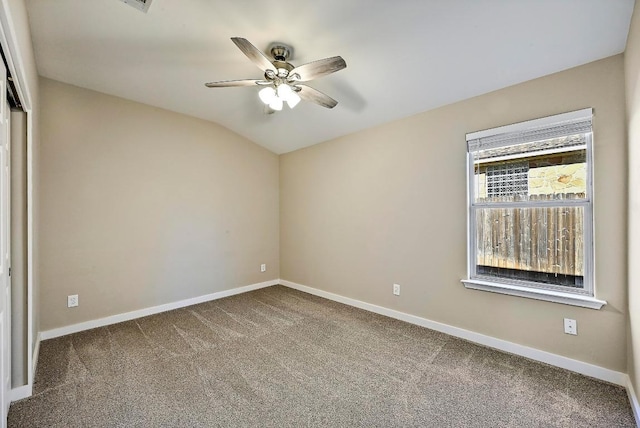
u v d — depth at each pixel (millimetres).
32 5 1922
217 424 1719
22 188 1999
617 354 2031
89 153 3086
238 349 2619
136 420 1747
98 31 2213
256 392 2008
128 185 3344
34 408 1846
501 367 2293
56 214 2891
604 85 2053
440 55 2297
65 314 2939
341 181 3904
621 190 1993
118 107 3273
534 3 1775
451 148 2855
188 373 2238
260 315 3457
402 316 3273
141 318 3369
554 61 2168
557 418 1743
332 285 4055
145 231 3471
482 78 2461
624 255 1988
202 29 2193
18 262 1969
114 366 2334
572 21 1849
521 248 2504
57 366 2330
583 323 2170
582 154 2193
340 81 2803
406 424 1714
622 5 1705
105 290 3184
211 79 2900
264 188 4680
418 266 3129
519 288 2424
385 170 3410
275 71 2152
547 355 2330
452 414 1791
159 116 3578
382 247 3455
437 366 2320
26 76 1858
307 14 1997
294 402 1907
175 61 2604
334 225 4012
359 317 3379
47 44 2338
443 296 2941
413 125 3152
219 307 3742
